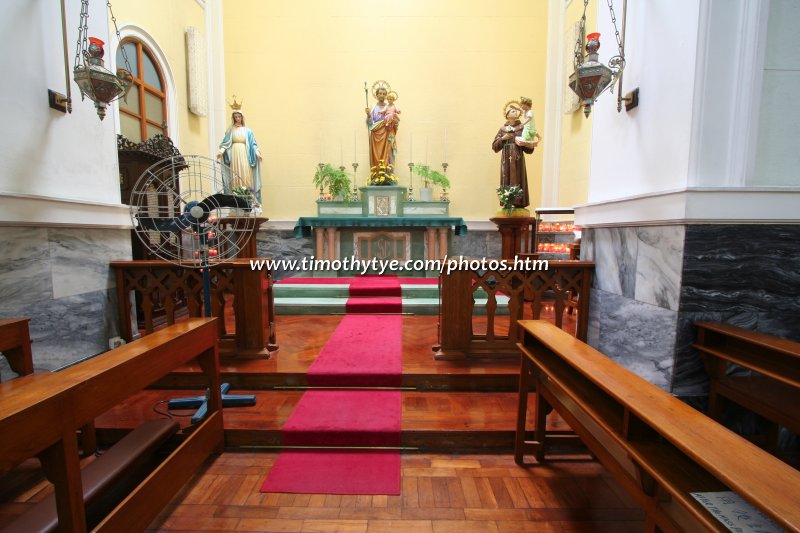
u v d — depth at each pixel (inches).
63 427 50.7
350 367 123.5
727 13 84.4
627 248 109.2
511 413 107.3
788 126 87.4
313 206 291.7
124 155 159.3
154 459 91.3
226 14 281.1
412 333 160.6
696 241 86.8
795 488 36.6
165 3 220.1
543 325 93.8
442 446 98.3
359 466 91.4
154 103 212.7
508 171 239.1
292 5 281.3
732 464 40.4
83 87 107.3
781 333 88.7
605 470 91.2
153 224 100.4
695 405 91.1
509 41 283.1
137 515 63.4
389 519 75.7
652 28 100.7
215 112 278.2
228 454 96.6
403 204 265.4
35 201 103.7
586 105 111.0
